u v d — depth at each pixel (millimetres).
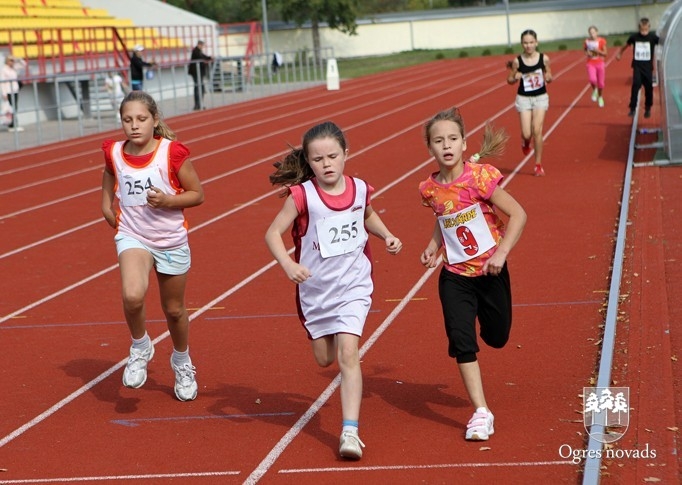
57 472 6754
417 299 11078
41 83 40312
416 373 8594
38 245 15461
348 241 6902
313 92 49188
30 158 27266
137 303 7559
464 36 90688
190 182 7879
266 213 17203
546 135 25406
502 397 7805
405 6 117375
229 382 8656
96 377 8992
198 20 59469
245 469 6656
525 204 16328
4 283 12992
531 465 6414
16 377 9062
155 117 7848
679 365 8086
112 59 46625
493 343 7434
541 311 10188
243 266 13242
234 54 87438
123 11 59062
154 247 7887
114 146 7918
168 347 9852
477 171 7035
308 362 9109
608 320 9211
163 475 6617
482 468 6414
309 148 6836
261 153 26031
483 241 7062
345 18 83375
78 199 19969
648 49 26641
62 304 11766
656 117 27812
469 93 42094
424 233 14703
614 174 18656
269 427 7477
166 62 50656
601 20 88812
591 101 34375
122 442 7297
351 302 6871
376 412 7637
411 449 6828
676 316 9461
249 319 10672
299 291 7055
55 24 46688
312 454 6859
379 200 17750
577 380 8070
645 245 12516
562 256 12547
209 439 7273
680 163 18984
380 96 43469
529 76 18875
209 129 33125
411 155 23688
